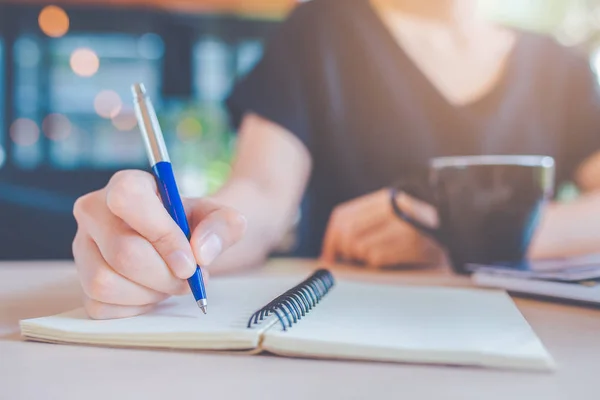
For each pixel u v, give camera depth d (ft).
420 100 3.61
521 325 1.15
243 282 1.74
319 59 3.59
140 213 1.22
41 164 5.83
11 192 5.12
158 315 1.24
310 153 3.50
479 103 3.60
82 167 5.79
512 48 3.70
